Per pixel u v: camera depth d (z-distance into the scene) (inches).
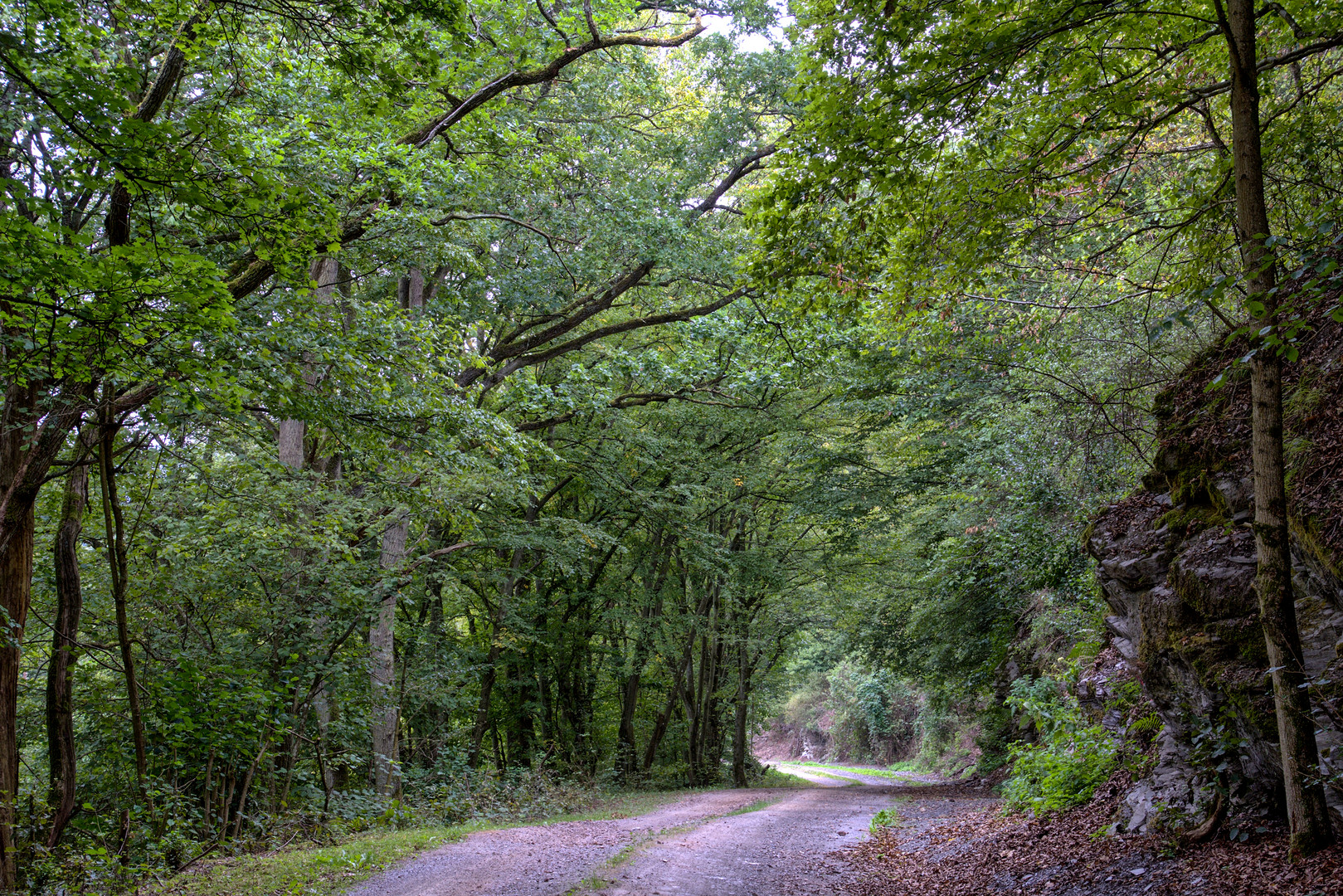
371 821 533.6
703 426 972.6
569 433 882.8
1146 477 325.1
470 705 823.7
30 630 461.4
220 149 256.8
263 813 471.5
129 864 372.5
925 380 731.4
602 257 633.6
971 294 379.9
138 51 340.8
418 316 592.4
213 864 376.8
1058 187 318.3
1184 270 326.3
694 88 748.6
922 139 290.7
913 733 1945.1
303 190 275.3
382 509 605.3
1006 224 330.0
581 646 1024.2
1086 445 442.3
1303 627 231.3
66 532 377.1
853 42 267.7
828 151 287.1
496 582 893.2
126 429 455.2
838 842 477.7
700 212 679.1
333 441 541.3
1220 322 359.3
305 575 509.7
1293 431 252.5
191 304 263.7
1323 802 201.2
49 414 322.0
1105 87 287.9
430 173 435.2
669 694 1192.8
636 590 1015.0
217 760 458.6
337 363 393.7
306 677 493.0
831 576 1065.5
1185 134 392.8
